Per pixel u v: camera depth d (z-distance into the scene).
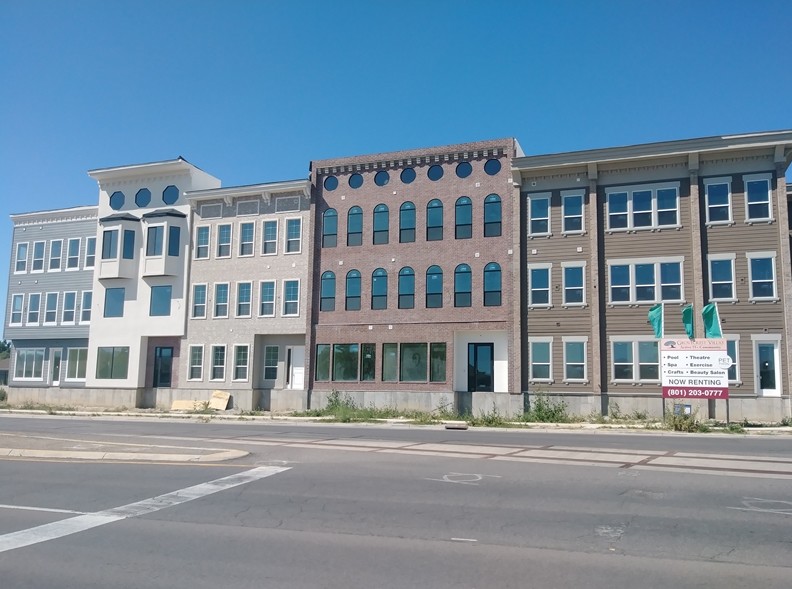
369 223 35.84
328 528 8.35
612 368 30.09
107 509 9.47
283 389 36.66
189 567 6.73
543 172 32.16
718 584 6.16
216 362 38.19
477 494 10.42
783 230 28.27
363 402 34.38
